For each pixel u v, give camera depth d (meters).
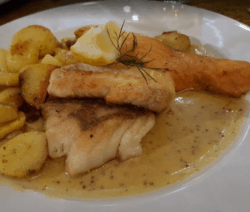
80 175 0.15
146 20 0.26
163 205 0.13
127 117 0.16
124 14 0.27
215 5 0.29
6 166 0.15
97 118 0.16
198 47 0.24
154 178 0.15
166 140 0.17
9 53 0.20
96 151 0.15
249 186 0.14
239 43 0.22
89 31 0.18
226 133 0.17
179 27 0.25
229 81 0.19
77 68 0.18
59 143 0.16
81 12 0.27
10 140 0.15
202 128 0.18
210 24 0.24
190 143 0.17
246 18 0.26
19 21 0.26
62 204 0.14
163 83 0.16
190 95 0.20
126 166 0.16
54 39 0.22
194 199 0.13
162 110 0.17
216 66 0.19
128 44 0.19
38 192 0.15
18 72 0.20
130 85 0.16
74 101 0.17
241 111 0.19
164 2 0.27
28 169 0.15
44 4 0.31
